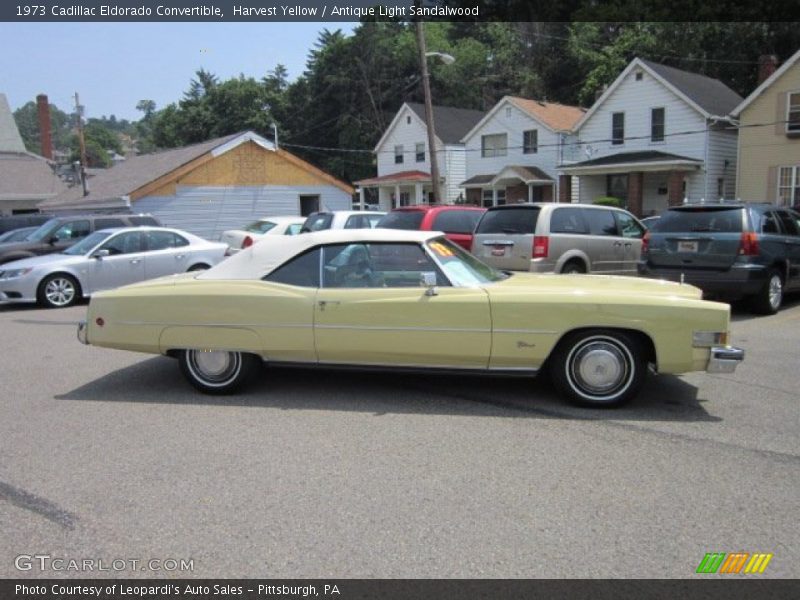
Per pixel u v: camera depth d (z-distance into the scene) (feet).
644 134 98.37
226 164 85.20
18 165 123.54
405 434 15.57
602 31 160.56
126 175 92.94
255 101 197.26
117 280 40.42
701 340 16.57
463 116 138.92
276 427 16.15
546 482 12.85
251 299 18.12
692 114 92.53
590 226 35.09
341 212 47.01
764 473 13.23
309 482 12.95
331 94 186.09
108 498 12.35
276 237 19.47
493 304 17.10
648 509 11.73
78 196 92.12
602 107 102.89
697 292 18.07
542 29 172.24
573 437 15.29
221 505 12.01
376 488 12.65
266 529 11.14
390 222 39.55
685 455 14.16
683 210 32.60
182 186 82.23
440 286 17.75
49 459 14.28
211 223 84.89
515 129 115.14
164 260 41.81
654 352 16.99
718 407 17.51
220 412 17.39
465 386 19.58
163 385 20.15
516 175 110.22
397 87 181.37
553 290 17.42
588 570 9.88
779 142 83.20
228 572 9.92
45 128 158.92
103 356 24.56
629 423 16.25
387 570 9.92
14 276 37.73
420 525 11.21
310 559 10.23
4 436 15.78
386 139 138.62
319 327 17.84
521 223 33.81
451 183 127.54
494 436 15.38
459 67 175.42
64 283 38.96
